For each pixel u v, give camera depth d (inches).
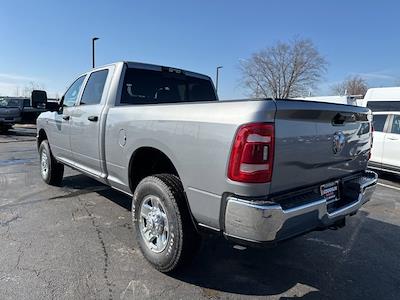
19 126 949.8
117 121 154.9
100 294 120.0
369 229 194.7
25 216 191.9
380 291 129.9
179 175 121.5
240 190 101.4
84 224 182.2
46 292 119.6
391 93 488.1
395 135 347.9
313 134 115.1
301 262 150.3
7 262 139.3
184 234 124.1
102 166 171.5
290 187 111.3
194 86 207.8
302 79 1738.4
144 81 181.5
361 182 141.6
